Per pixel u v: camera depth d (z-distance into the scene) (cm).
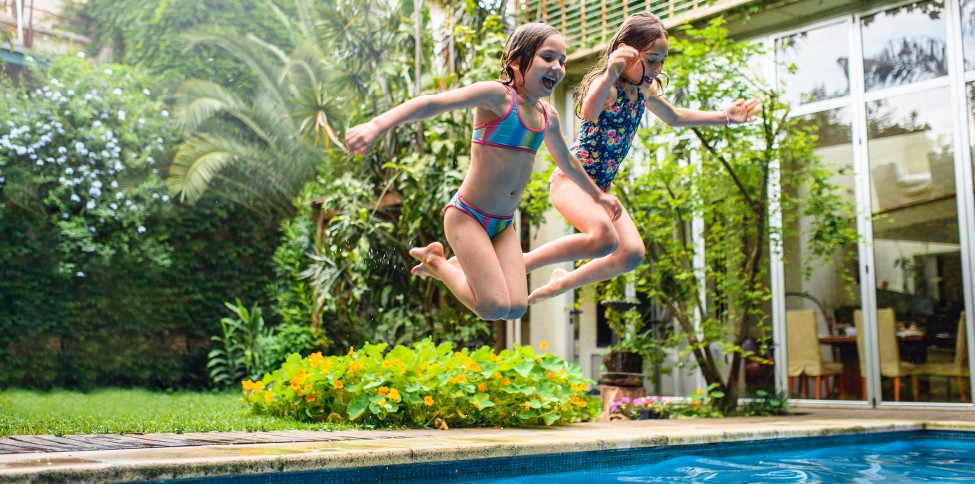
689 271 685
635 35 286
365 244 749
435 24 895
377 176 826
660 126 689
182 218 1062
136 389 971
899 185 704
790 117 757
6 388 901
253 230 1126
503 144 261
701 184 681
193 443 323
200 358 1045
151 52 1270
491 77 732
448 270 288
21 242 936
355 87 877
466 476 318
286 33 1393
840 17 739
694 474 358
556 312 830
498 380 473
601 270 301
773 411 658
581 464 360
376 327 816
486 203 269
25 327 928
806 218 746
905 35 707
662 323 789
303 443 323
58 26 1295
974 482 341
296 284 976
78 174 986
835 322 729
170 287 1035
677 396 799
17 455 261
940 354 672
